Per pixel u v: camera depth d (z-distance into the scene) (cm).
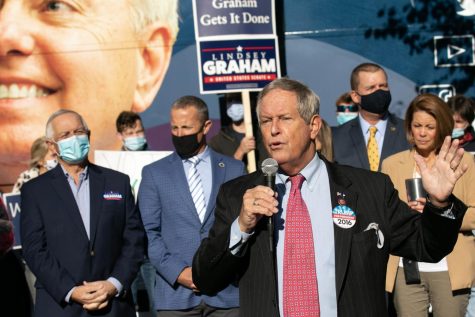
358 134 699
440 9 903
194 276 368
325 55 902
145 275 769
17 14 902
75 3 905
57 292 555
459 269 595
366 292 353
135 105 909
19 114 905
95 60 905
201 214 604
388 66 904
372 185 369
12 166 904
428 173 344
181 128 610
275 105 362
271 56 820
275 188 366
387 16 902
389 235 364
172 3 903
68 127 573
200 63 808
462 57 903
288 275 357
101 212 579
